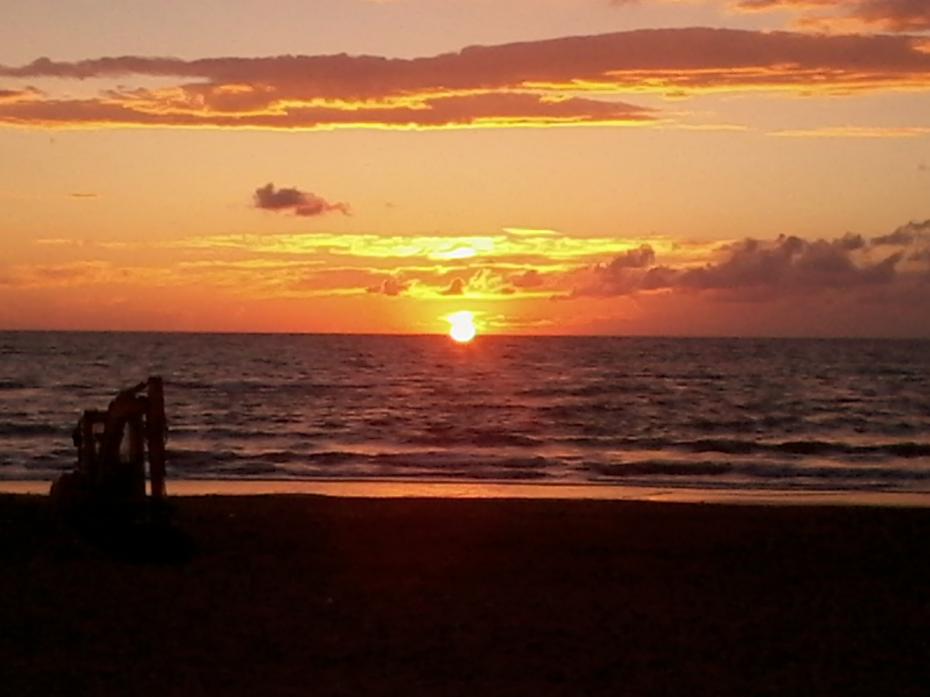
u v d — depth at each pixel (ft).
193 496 76.43
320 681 36.86
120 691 35.53
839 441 150.00
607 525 65.82
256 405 198.39
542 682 37.17
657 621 45.21
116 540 54.39
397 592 49.47
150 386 55.67
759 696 36.11
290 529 62.69
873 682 37.70
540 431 159.74
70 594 47.37
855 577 54.24
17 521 60.13
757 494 95.20
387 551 58.08
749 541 61.98
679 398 220.84
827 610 47.57
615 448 139.54
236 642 41.22
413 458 124.77
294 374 286.46
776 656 40.65
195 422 168.35
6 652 39.60
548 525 65.51
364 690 35.96
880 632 44.16
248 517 66.18
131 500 55.67
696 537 62.69
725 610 47.26
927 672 38.96
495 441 146.61
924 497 93.45
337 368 318.24
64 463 116.57
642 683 37.27
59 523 56.44
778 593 50.62
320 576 52.26
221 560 55.01
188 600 46.98
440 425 167.12
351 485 98.58
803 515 70.54
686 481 106.01
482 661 39.45
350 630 43.09
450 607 46.91
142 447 56.54
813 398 224.12
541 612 46.34
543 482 103.65
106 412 57.77
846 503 88.22
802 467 118.62
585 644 41.75
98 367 302.45
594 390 240.32
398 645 41.22
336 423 168.96
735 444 144.05
